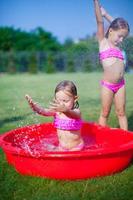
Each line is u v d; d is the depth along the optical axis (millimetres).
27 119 5898
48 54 21812
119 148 3004
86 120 5645
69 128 3604
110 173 3154
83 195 2811
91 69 20641
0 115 6301
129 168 3326
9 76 19031
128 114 5895
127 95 8500
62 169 2998
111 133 3934
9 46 29672
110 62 4035
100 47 4145
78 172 3020
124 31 4078
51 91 10414
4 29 30109
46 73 21375
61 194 2838
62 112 3502
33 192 2896
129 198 2762
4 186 3025
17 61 23688
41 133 4039
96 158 2986
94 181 3039
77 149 3650
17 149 3055
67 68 21719
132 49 4500
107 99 4098
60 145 3703
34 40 30328
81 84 12539
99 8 4156
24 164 3141
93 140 4016
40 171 3092
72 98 3500
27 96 3355
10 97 9039
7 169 3379
